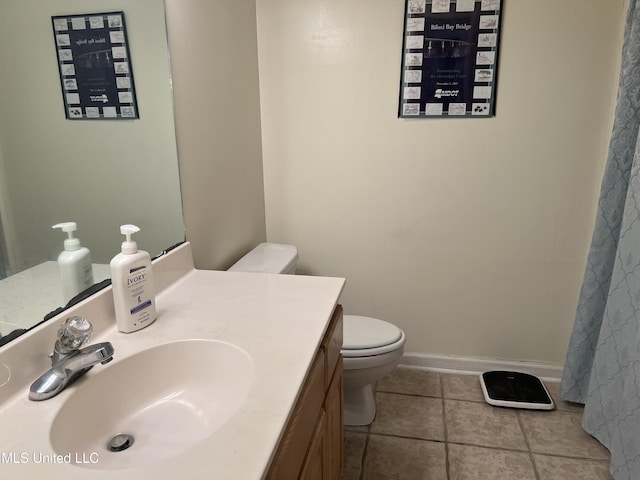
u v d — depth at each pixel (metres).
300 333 1.08
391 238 2.26
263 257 1.96
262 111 2.21
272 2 2.07
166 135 1.41
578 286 2.15
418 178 2.15
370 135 2.14
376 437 1.91
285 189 2.30
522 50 1.92
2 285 0.89
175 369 1.05
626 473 1.54
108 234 1.19
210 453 0.70
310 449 1.04
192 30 1.54
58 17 1.00
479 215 2.14
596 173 1.99
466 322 2.31
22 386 0.87
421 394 2.20
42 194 0.99
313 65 2.11
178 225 1.50
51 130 0.99
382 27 2.00
